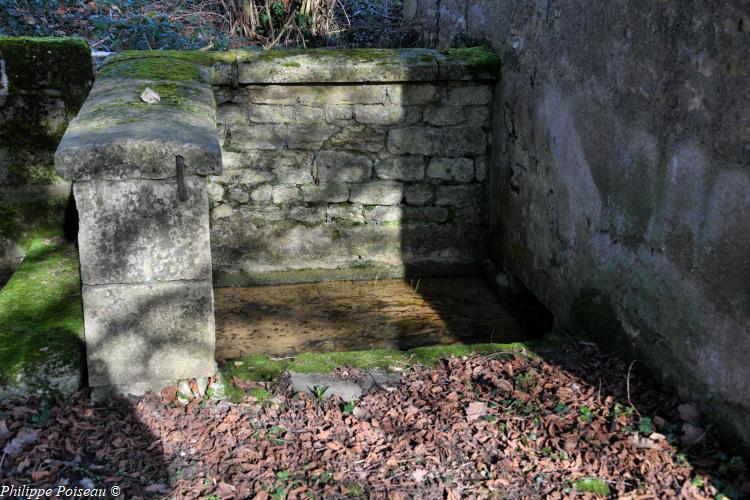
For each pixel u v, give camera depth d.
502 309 5.20
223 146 5.18
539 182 4.58
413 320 5.02
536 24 4.49
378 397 3.26
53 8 6.83
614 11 3.53
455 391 3.29
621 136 3.53
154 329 3.03
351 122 5.26
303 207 5.41
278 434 2.97
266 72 4.96
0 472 2.67
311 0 7.17
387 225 5.54
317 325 4.93
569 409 3.15
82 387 3.14
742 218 2.70
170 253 2.94
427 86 5.24
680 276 3.10
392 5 8.12
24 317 3.44
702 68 2.89
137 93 3.68
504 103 5.11
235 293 5.39
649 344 3.36
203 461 2.79
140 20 6.79
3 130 4.39
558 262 4.36
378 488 2.69
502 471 2.79
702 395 3.00
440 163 5.45
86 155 2.73
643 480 2.73
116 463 2.76
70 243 4.43
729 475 2.71
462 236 5.64
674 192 3.12
